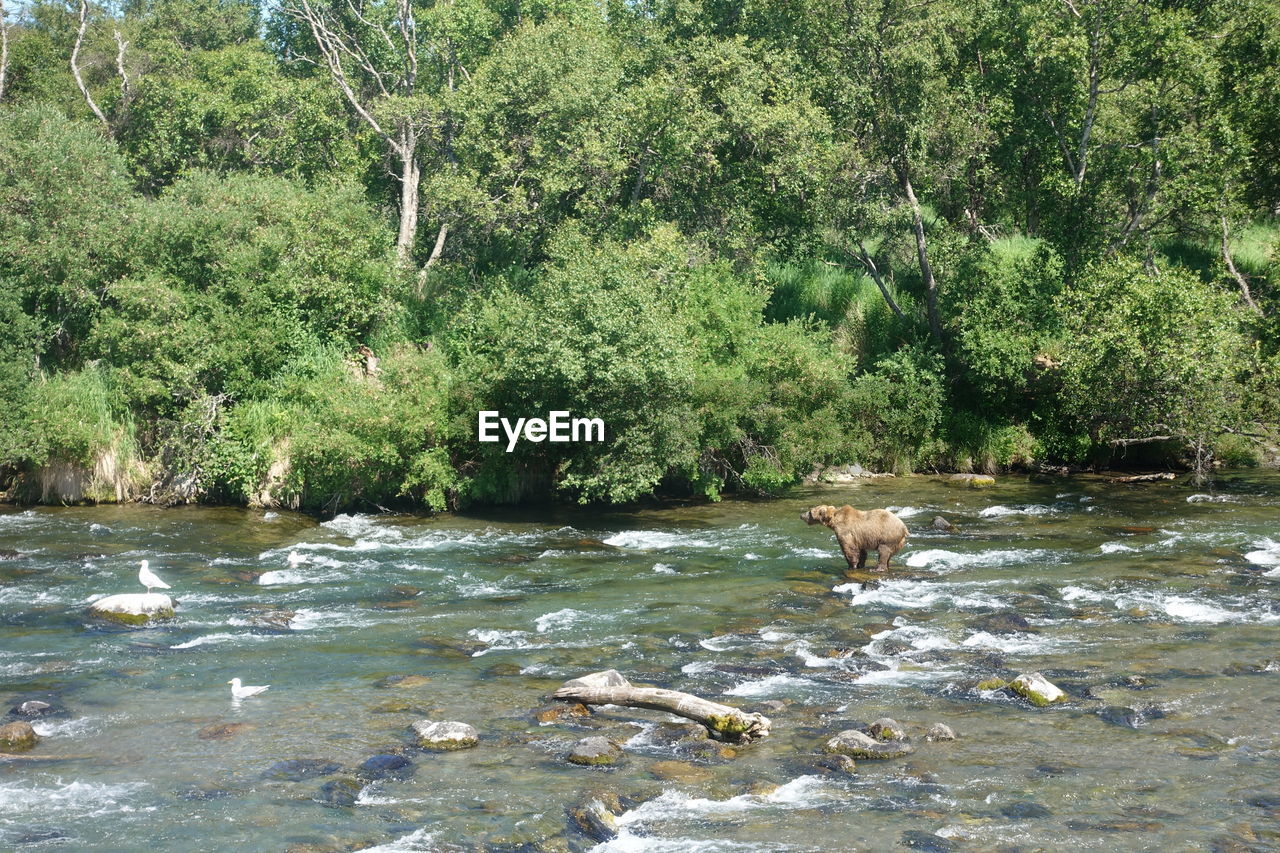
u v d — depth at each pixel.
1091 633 14.24
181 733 10.87
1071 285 29.48
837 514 18.36
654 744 10.65
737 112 28.70
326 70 40.16
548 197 30.25
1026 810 9.05
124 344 25.25
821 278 33.09
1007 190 33.75
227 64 42.72
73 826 8.80
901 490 27.25
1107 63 30.73
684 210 30.88
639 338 23.00
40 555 19.70
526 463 25.64
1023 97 31.89
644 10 35.44
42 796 9.38
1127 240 31.27
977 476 28.73
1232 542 20.00
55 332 27.36
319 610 15.91
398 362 24.80
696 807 9.20
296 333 26.80
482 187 30.97
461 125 33.91
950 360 30.52
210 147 41.28
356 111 38.03
